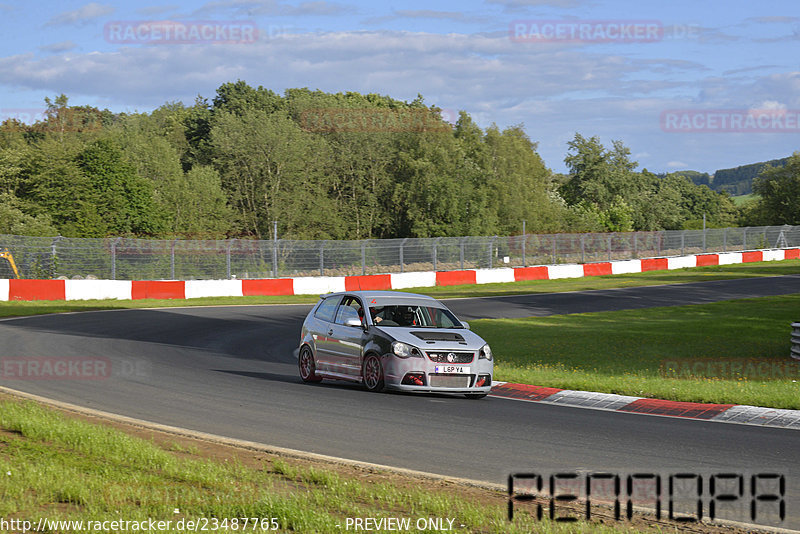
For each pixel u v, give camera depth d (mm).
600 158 139625
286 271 47938
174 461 8477
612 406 14242
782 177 120688
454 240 55875
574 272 61438
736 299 42562
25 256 41312
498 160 111062
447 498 7426
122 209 76750
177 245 44812
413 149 102875
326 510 6938
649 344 24562
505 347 23984
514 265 60750
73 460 8570
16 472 7656
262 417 12148
